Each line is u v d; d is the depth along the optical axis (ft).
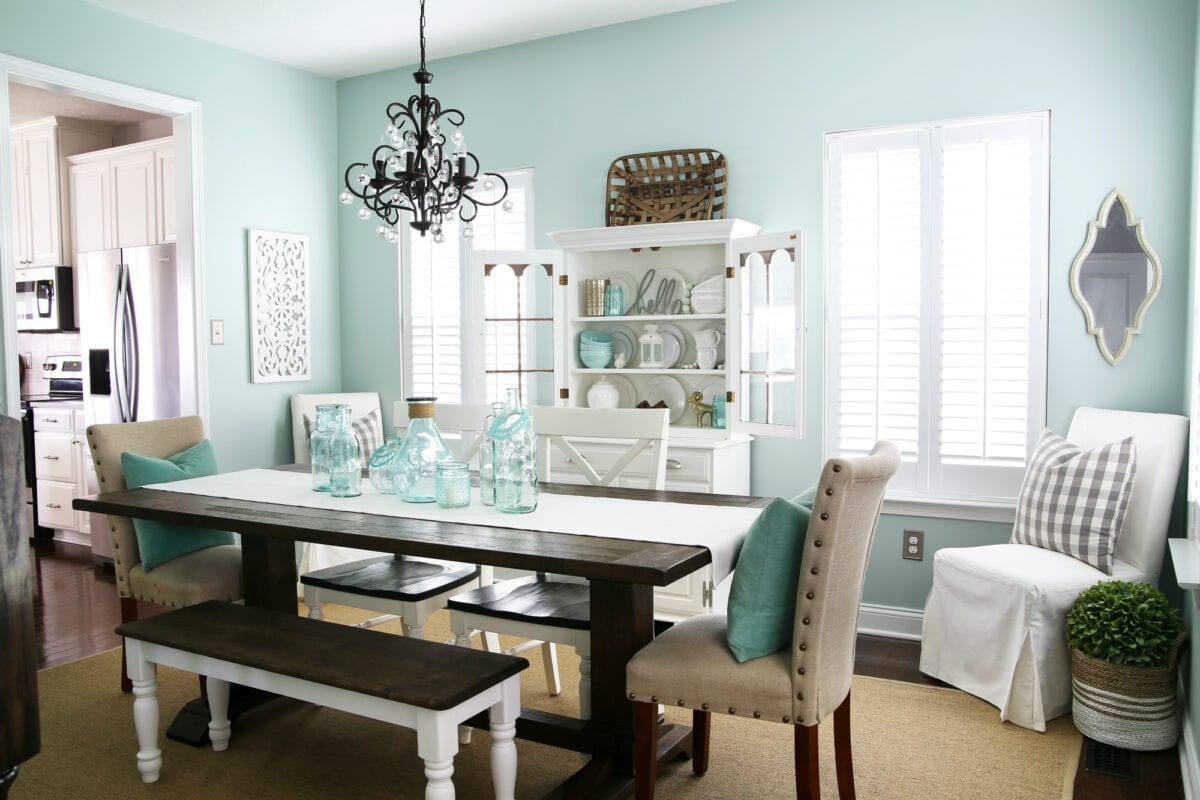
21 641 2.15
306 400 16.08
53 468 17.80
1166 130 10.78
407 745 9.17
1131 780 8.23
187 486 10.02
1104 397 11.27
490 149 15.62
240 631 7.96
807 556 6.37
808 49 12.90
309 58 15.76
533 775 8.50
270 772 8.54
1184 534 10.49
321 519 8.12
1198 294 8.80
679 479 12.71
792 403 12.17
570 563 6.56
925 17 12.12
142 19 13.70
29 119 18.99
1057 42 11.35
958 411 12.09
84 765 8.63
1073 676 9.30
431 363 16.37
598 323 14.62
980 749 8.91
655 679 6.87
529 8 13.53
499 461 8.33
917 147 12.23
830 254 12.85
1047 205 11.53
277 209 16.03
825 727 9.50
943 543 12.19
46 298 18.72
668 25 13.89
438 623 13.14
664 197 13.94
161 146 16.94
